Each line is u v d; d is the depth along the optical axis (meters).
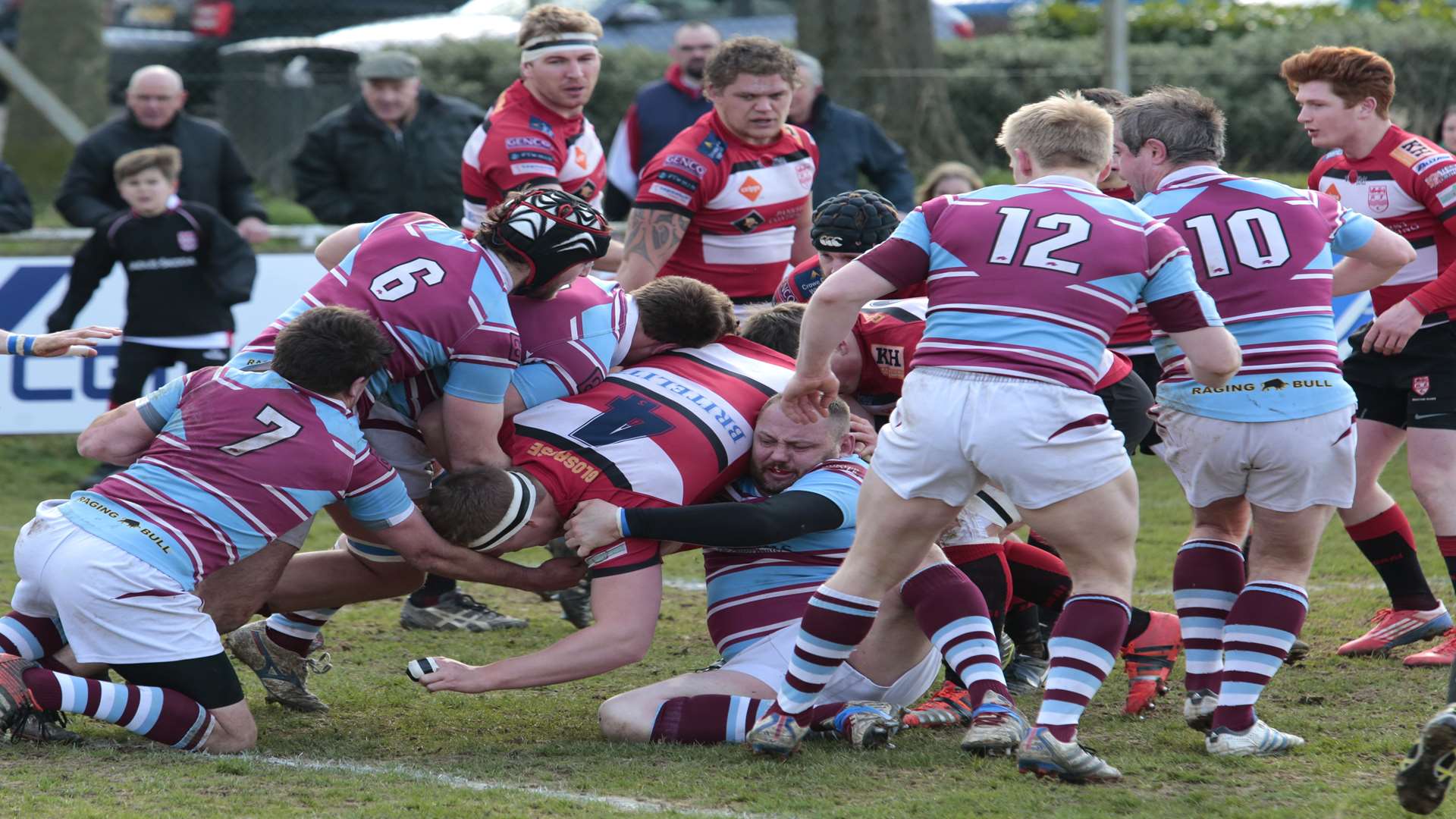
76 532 13.95
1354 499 18.72
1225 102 49.12
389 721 16.19
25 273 32.44
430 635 20.61
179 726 14.16
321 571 16.12
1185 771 13.66
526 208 14.97
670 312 16.03
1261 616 14.20
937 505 13.16
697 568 25.69
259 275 33.12
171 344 30.16
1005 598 15.82
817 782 13.48
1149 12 59.53
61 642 14.70
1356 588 22.56
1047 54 50.19
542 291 15.43
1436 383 18.42
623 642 14.59
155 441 14.62
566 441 14.98
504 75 48.28
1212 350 13.04
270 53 49.31
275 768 13.83
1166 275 13.09
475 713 16.56
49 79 50.22
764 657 15.33
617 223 32.12
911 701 15.78
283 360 14.05
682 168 21.17
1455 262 17.86
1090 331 12.87
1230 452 14.18
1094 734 15.26
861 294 13.38
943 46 50.84
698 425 15.12
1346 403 14.16
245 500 14.02
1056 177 13.57
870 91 46.22
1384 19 56.25
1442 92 46.72
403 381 15.22
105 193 31.12
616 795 13.22
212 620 14.66
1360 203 18.95
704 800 12.99
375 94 30.66
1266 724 15.01
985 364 12.81
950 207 13.41
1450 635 18.42
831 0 46.47
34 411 32.44
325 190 31.34
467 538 14.56
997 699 14.20
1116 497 13.02
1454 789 12.91
